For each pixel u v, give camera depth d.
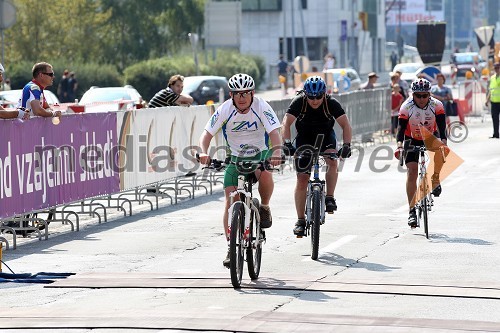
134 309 19.30
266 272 23.03
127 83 117.81
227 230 21.80
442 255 25.03
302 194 25.06
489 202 35.44
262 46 190.00
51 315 18.94
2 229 28.44
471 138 64.50
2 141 27.27
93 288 21.56
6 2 49.28
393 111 68.19
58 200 30.17
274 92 139.38
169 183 40.75
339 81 91.94
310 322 17.92
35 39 118.56
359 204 35.53
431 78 74.19
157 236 29.30
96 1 125.88
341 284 21.38
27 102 29.81
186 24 138.25
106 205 37.47
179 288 21.33
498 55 91.31
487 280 21.66
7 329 17.91
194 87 85.44
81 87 112.81
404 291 20.55
